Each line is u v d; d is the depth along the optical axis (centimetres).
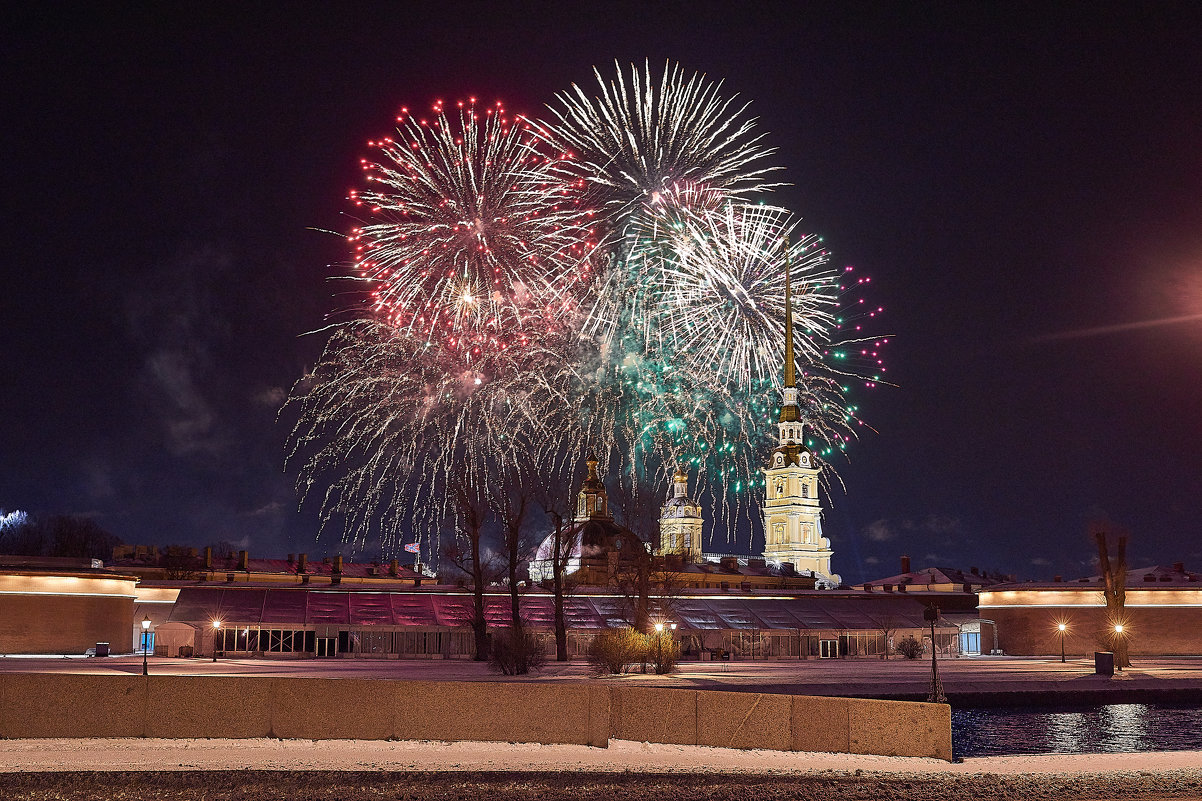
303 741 3347
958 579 17312
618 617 11044
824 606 12456
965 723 5350
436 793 2689
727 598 12206
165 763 2958
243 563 14950
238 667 7712
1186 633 11738
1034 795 2806
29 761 2972
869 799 2723
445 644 10362
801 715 3391
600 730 3384
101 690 3378
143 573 13450
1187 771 3164
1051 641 12088
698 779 2903
